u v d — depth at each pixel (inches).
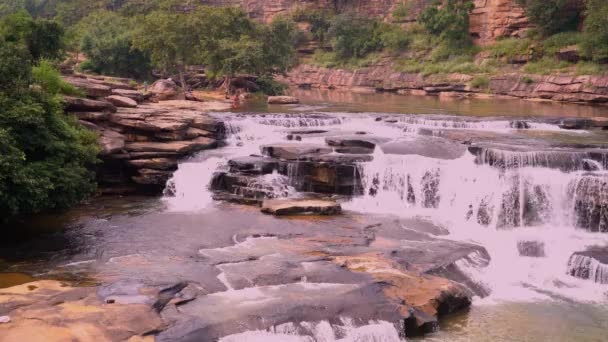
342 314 492.7
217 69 2268.7
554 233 778.8
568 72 2322.8
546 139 1056.2
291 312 486.0
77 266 597.6
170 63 2373.3
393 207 872.9
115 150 914.1
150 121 1027.3
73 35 1803.6
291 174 927.7
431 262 629.0
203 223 761.6
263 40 2568.9
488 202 830.5
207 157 983.0
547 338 513.3
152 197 918.4
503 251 701.9
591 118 1298.0
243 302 503.8
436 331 517.0
